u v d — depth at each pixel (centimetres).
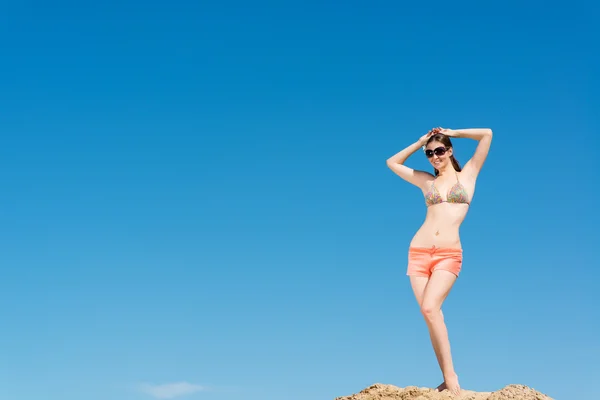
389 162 1108
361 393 1037
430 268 1029
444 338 988
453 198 1030
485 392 977
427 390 978
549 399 924
